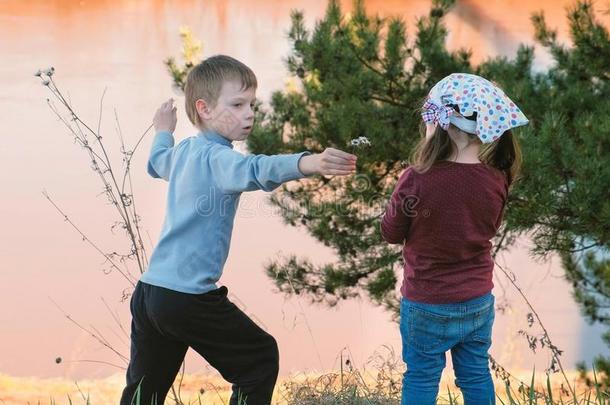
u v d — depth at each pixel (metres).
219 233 4.32
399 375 5.71
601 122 7.60
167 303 4.28
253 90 4.55
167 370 4.48
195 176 4.33
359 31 9.23
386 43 9.10
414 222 4.25
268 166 4.03
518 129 7.43
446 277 4.25
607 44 8.65
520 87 8.38
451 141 4.20
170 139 4.80
